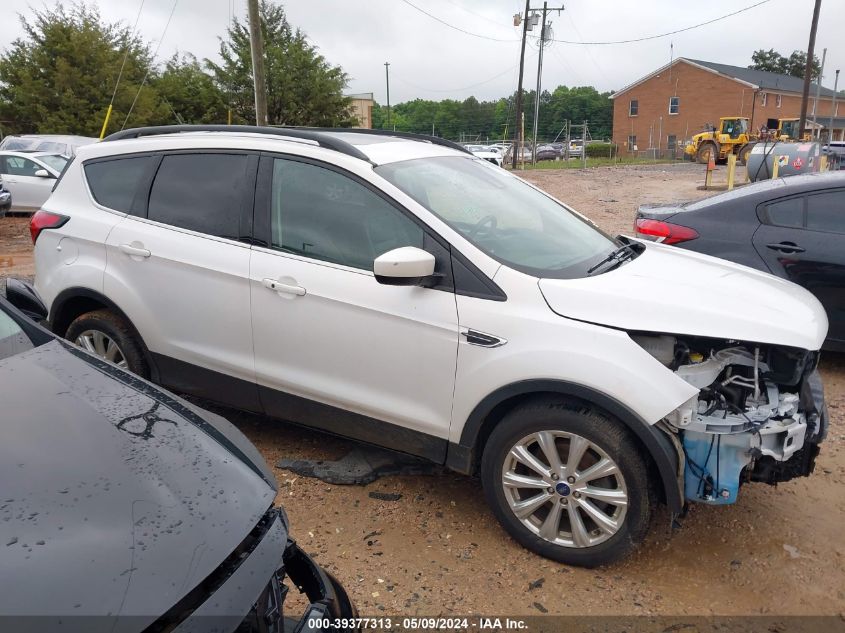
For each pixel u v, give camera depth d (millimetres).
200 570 1684
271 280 3676
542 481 3189
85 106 30750
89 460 1950
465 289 3270
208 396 4102
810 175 5859
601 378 2961
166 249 4008
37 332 2822
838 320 5398
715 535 3496
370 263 3502
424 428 3426
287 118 33062
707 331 2992
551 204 4375
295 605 2350
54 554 1619
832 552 3357
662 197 19578
